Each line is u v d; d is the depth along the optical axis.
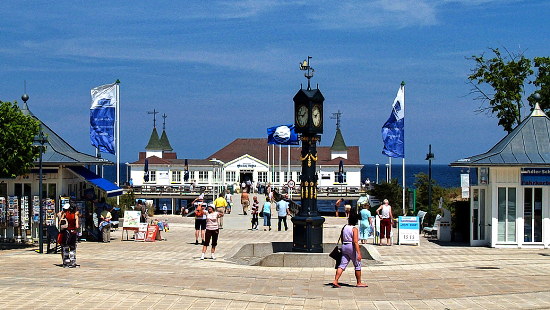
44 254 27.48
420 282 20.33
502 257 27.11
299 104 26.72
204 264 24.53
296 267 24.27
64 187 32.72
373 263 25.16
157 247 30.55
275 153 108.62
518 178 30.75
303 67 26.80
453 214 36.25
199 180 104.75
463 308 16.38
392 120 44.84
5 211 31.92
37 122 30.94
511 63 57.09
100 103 41.56
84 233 33.16
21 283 19.25
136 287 18.66
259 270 23.02
